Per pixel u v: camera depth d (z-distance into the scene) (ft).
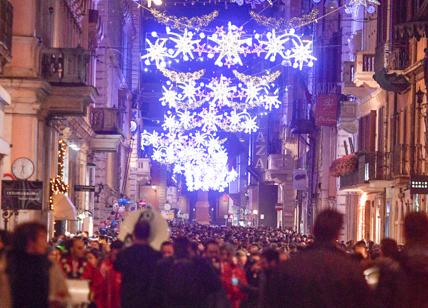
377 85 240.73
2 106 155.74
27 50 172.14
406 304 56.90
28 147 173.88
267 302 49.67
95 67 297.74
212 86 247.70
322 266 49.19
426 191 176.86
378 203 245.86
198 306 80.07
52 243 136.56
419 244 61.41
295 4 444.96
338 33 311.27
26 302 59.11
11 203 138.21
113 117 274.57
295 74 423.23
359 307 49.08
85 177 274.98
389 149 231.30
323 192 335.88
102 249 127.34
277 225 506.48
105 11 322.34
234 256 110.42
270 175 456.86
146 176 501.15
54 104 180.24
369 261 85.66
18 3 172.14
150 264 77.10
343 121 279.69
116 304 92.27
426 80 183.73
